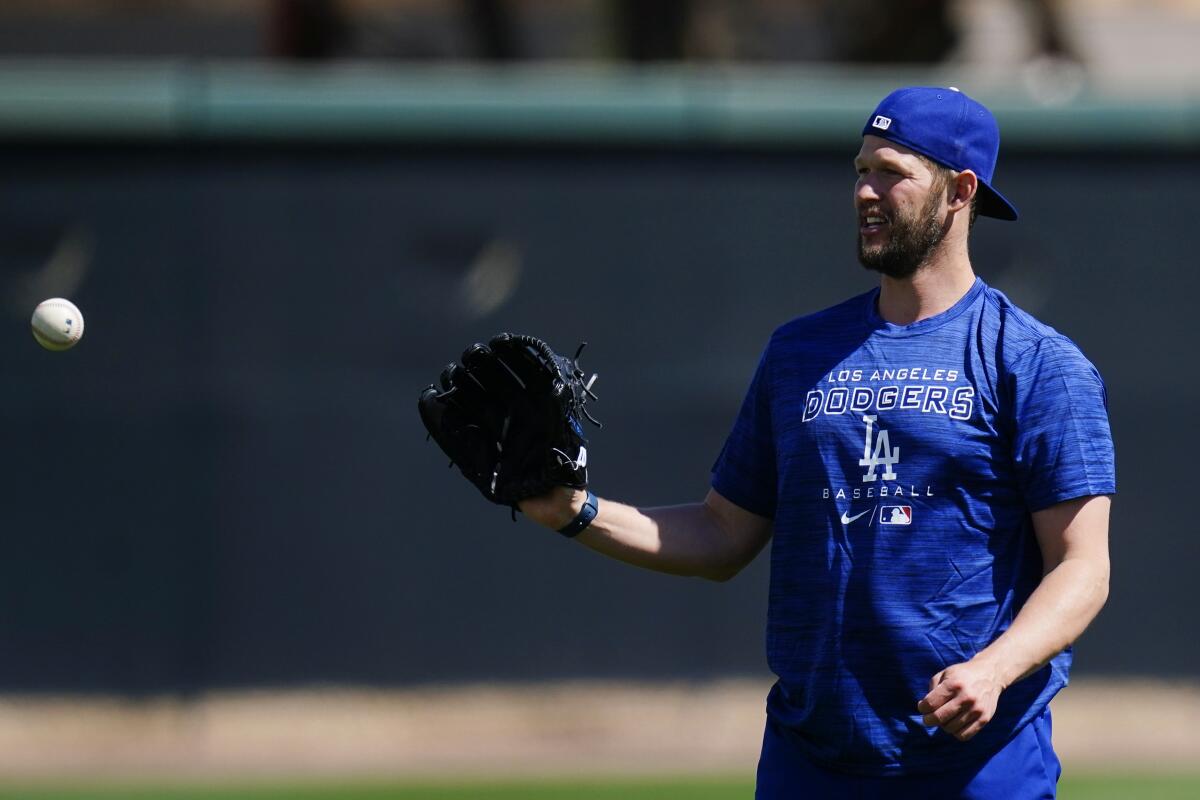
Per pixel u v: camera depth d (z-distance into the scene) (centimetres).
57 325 1378
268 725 3300
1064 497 1157
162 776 2941
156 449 3356
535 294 3431
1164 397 3488
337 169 3412
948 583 1169
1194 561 3472
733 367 3441
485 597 3381
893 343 1211
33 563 3334
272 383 3378
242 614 3350
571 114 3434
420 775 2941
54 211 3369
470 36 4916
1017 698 1184
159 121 3378
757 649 3431
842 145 3484
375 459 3391
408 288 3416
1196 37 5653
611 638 3394
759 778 1257
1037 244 3488
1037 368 1177
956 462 1170
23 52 5253
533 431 1277
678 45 4828
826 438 1205
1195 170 3519
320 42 4716
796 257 3466
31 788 2794
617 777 2903
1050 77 4762
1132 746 3288
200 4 5303
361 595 3366
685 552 1317
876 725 1176
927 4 4788
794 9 4981
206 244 3381
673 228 3450
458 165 3428
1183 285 3509
